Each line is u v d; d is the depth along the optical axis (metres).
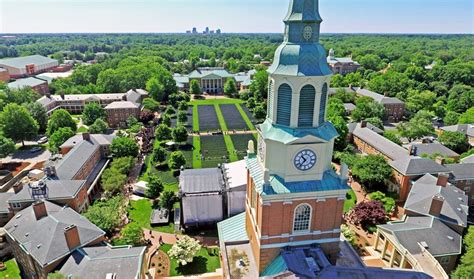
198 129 148.62
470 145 118.62
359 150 120.62
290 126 37.91
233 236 51.06
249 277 42.38
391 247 60.75
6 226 63.88
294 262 39.25
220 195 74.62
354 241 65.38
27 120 128.00
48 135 134.38
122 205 79.44
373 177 85.38
